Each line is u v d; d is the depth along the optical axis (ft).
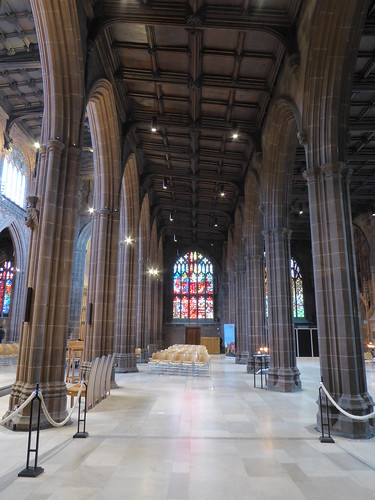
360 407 25.35
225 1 36.27
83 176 108.27
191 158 67.21
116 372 62.39
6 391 40.42
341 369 27.35
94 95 44.45
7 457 19.89
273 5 36.65
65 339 30.07
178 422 27.78
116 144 51.24
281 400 37.50
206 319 129.80
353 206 97.76
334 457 20.53
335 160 31.07
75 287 102.89
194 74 45.65
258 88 47.21
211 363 84.58
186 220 112.06
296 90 37.47
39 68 62.69
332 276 29.30
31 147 92.27
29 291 28.96
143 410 31.91
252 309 67.62
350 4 30.50
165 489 16.10
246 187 69.56
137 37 41.42
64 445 22.07
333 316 28.58
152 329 106.32
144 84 49.34
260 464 19.33
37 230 30.42
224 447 22.02
